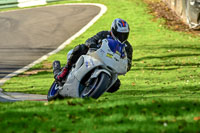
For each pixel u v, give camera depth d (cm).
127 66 2486
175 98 2297
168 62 6888
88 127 1505
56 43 9394
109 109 1872
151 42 9419
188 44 8988
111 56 2327
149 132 1377
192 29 10800
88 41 2442
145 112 1752
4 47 8950
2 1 17325
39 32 10756
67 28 11238
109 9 13975
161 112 1750
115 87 2644
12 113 1806
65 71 2578
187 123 1495
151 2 14825
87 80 2453
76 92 2464
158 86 4181
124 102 2053
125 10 13675
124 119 1622
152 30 10931
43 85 4797
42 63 7188
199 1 10288
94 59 2350
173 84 4297
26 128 1496
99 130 1438
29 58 7719
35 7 16175
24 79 5584
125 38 2372
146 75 5522
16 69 6612
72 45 9119
